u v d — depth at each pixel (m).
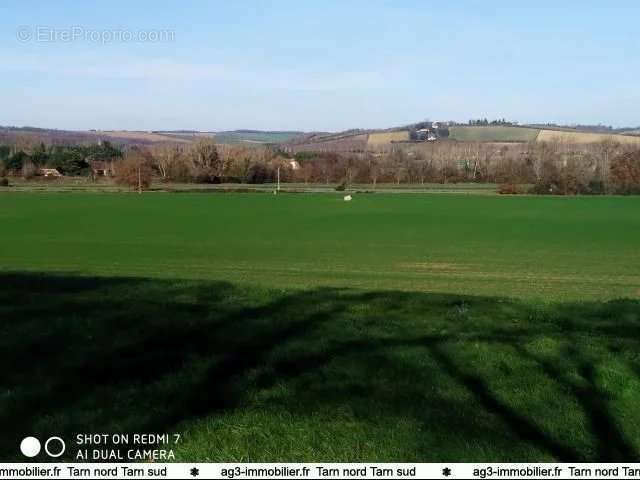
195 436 5.79
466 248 42.75
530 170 114.88
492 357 7.67
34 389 6.80
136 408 6.38
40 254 38.19
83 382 7.04
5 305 10.28
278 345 8.16
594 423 6.11
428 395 6.62
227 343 8.29
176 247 42.28
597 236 50.09
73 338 8.45
